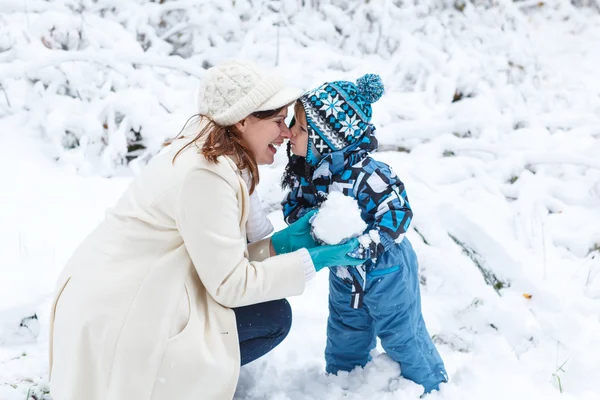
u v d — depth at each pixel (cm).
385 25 526
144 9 491
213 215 182
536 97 500
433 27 541
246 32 510
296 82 462
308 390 243
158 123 402
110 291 184
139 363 182
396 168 397
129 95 412
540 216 372
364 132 217
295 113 217
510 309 301
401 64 497
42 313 275
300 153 220
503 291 324
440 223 356
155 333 182
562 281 329
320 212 203
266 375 251
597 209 386
